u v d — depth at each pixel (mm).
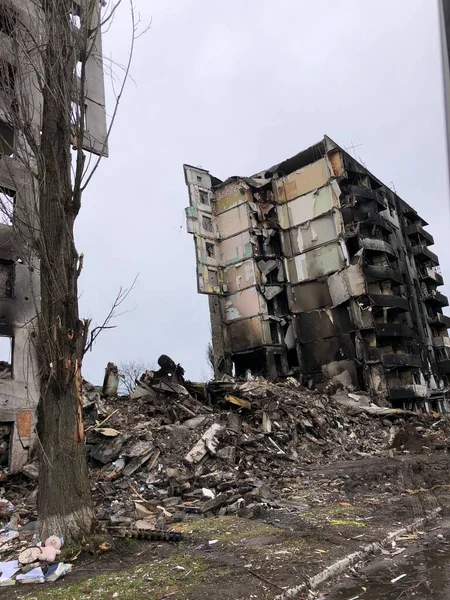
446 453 17266
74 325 6121
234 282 37875
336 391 31531
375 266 34969
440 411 39688
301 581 4598
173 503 9391
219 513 8320
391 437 23266
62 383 5996
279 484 11797
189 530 6805
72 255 6250
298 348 35719
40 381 6145
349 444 20609
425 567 5148
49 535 5707
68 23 6602
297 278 36906
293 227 37812
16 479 12422
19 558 5387
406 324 37812
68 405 6039
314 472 13898
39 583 4836
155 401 17297
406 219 46406
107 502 9875
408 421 27516
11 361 14031
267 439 16766
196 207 38594
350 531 6492
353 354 33406
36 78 6703
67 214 6340
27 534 7160
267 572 4855
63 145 6559
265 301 36719
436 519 7445
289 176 38500
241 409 18969
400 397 32531
